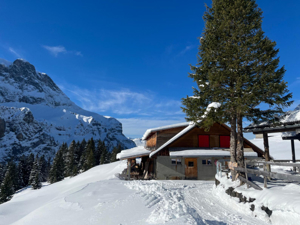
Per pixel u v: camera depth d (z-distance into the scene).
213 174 23.44
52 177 76.38
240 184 10.16
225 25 12.54
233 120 13.04
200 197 11.31
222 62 12.84
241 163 11.86
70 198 10.52
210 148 24.69
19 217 13.53
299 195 6.92
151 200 9.06
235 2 12.64
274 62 11.88
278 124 12.12
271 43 12.03
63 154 101.50
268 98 11.96
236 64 12.03
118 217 6.96
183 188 14.52
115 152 99.19
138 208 7.82
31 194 31.84
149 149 30.64
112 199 9.58
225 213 8.17
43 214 8.94
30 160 90.12
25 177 86.75
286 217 6.29
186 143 25.00
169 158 23.98
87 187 13.88
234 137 12.83
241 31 12.28
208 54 13.18
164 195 10.38
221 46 12.71
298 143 47.31
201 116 13.88
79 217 7.59
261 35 12.42
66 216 8.02
